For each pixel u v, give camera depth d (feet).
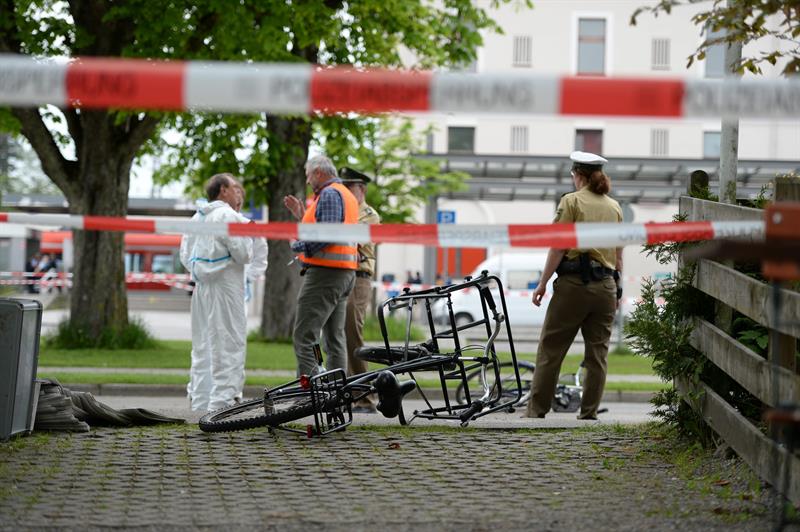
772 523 20.89
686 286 30.04
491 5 94.27
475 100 17.58
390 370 31.81
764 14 23.08
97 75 17.26
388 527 20.85
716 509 22.03
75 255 79.36
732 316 28.02
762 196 31.53
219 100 17.46
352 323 43.24
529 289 123.44
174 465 26.94
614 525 20.98
